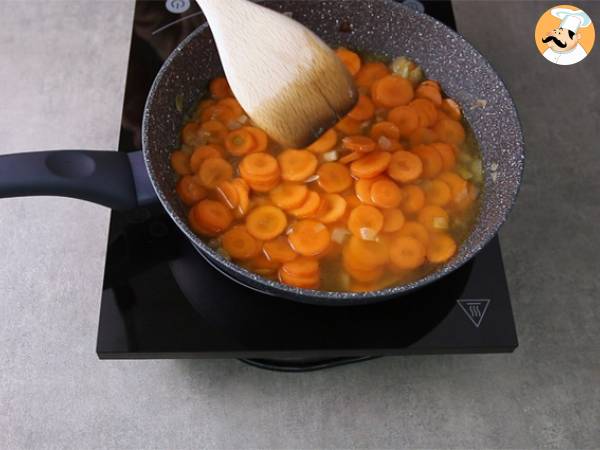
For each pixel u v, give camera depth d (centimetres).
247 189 41
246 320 41
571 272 48
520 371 44
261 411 43
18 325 45
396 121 44
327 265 40
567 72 56
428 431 43
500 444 42
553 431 43
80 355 44
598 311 46
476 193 42
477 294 42
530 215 50
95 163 38
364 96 45
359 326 41
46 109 53
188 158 42
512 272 48
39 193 36
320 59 38
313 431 42
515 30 58
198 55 43
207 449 42
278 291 35
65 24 58
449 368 45
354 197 41
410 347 41
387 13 45
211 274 43
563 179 51
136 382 43
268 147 43
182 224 35
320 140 43
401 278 39
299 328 41
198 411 43
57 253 48
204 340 41
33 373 43
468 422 43
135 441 42
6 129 52
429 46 45
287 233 40
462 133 44
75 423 42
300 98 38
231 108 44
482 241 36
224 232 40
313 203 40
